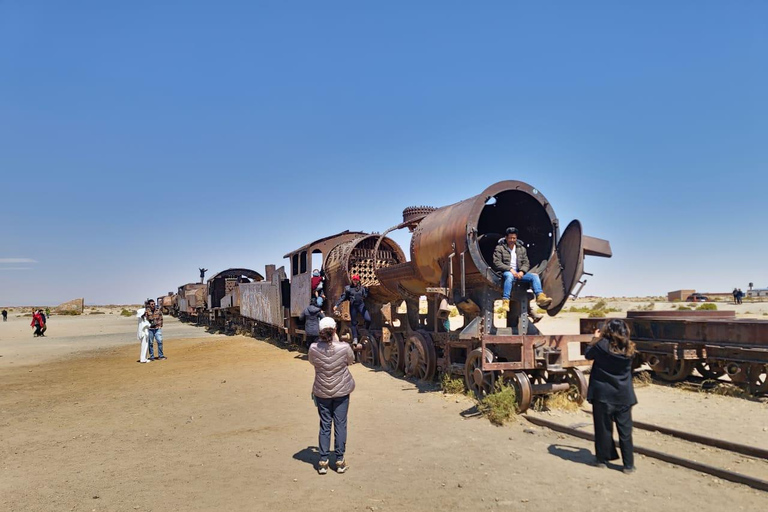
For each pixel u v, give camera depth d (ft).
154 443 23.18
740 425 23.58
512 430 23.57
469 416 26.00
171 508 15.67
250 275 108.68
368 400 30.50
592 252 30.09
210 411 29.30
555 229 29.84
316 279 51.47
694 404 28.07
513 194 31.55
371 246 50.60
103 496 16.84
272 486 17.29
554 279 29.58
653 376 36.01
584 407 26.96
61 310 242.99
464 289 29.45
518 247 29.94
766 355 28.32
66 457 21.44
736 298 145.07
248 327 89.25
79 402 33.60
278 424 25.76
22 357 64.23
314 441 22.62
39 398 35.55
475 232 28.27
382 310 42.98
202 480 18.07
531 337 26.81
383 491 16.65
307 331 45.65
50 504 16.28
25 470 19.85
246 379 40.01
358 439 22.59
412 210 43.88
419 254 33.86
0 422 28.30
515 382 26.27
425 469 18.62
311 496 16.35
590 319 38.42
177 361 54.44
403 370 39.65
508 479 17.44
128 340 88.69
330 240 53.93
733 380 30.60
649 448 20.01
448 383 31.73
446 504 15.53
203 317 129.59
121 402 33.06
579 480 17.21
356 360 47.09
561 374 28.45
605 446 18.29
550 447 20.89
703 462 18.58
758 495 15.55
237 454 21.02
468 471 18.31
